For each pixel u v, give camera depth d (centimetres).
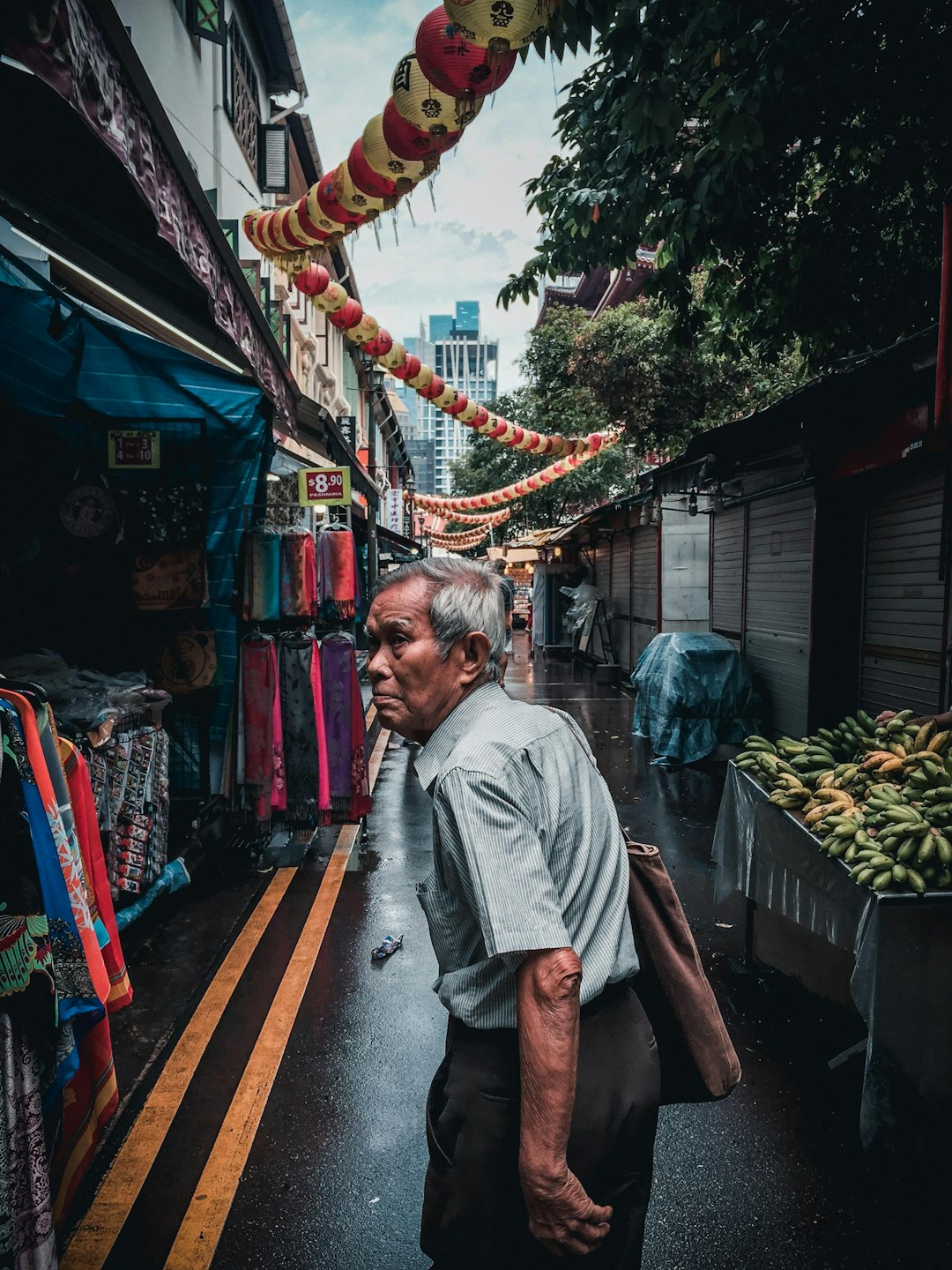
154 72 799
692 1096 163
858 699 644
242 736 494
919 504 553
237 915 447
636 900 158
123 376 475
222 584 495
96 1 201
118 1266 217
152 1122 276
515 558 2159
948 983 244
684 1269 215
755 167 446
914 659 557
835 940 278
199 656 490
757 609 841
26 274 380
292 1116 279
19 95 239
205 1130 272
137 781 399
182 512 475
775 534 786
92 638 477
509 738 133
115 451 466
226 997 360
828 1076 301
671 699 811
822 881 290
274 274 1316
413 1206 239
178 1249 222
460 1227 137
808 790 325
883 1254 220
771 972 371
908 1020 244
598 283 2325
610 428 1267
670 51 382
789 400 500
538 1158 116
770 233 568
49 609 459
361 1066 308
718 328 920
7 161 279
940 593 523
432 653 139
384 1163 256
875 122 477
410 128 283
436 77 251
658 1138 267
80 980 188
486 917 117
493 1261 137
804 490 709
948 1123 246
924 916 243
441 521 3416
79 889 192
